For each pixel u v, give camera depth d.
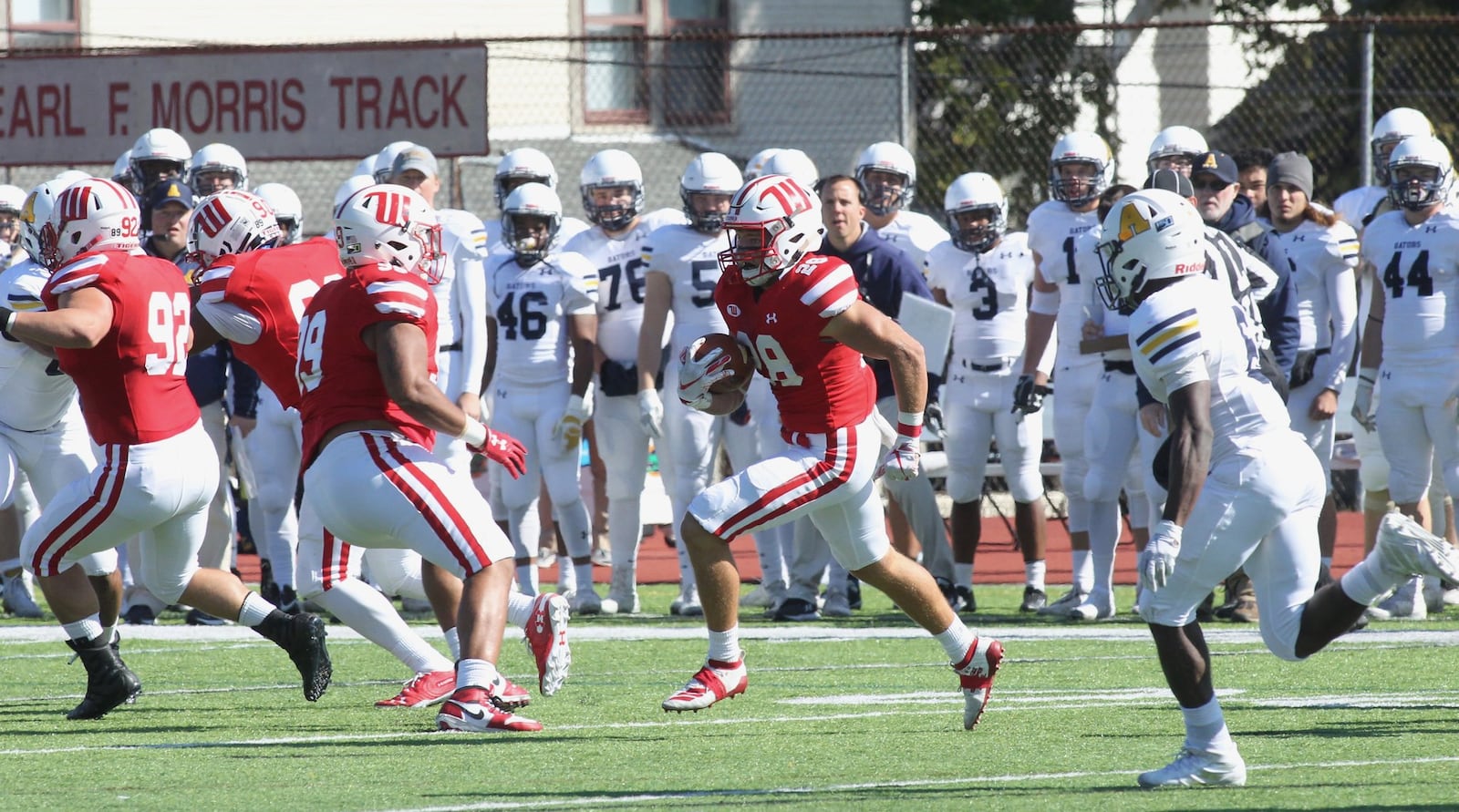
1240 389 16.28
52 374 28.11
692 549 19.20
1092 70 61.88
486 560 18.98
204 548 32.97
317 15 63.00
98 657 20.52
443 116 46.31
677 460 32.94
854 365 19.14
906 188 34.66
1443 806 14.22
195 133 47.25
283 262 21.17
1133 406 30.89
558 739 18.67
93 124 47.56
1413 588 31.55
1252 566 17.05
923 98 62.19
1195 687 15.48
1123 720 19.92
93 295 19.53
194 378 32.44
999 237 33.62
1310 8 64.94
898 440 19.23
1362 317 39.25
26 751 18.08
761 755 17.55
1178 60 70.25
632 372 33.50
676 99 64.50
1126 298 16.27
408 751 17.86
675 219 34.09
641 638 29.33
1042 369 32.78
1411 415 31.55
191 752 17.94
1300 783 15.52
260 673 25.19
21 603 33.56
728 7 64.44
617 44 64.38
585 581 33.69
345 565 21.47
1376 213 35.22
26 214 20.22
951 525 34.06
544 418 33.06
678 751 17.81
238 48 46.28
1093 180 32.75
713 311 32.22
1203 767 15.35
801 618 32.56
